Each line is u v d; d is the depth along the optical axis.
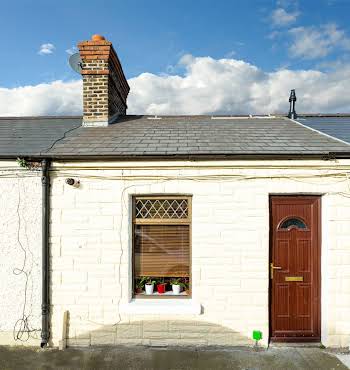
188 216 5.17
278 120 7.35
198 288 5.02
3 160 5.05
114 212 5.08
